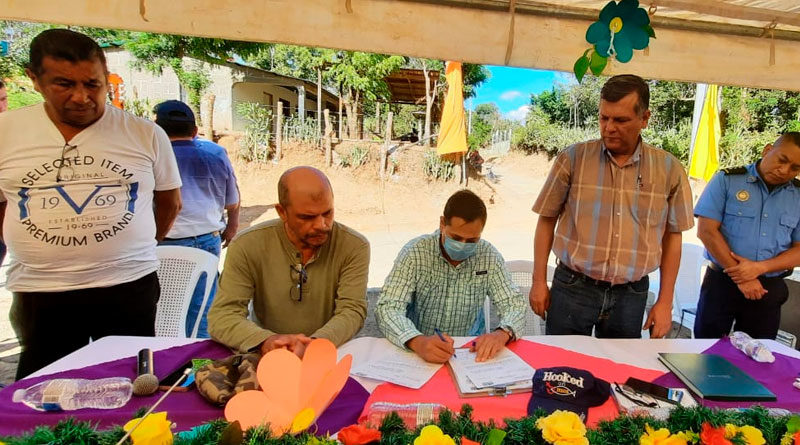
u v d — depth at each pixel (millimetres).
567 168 2078
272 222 1732
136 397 1227
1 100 2406
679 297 3244
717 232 2371
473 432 941
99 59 1611
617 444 924
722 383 1338
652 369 1487
